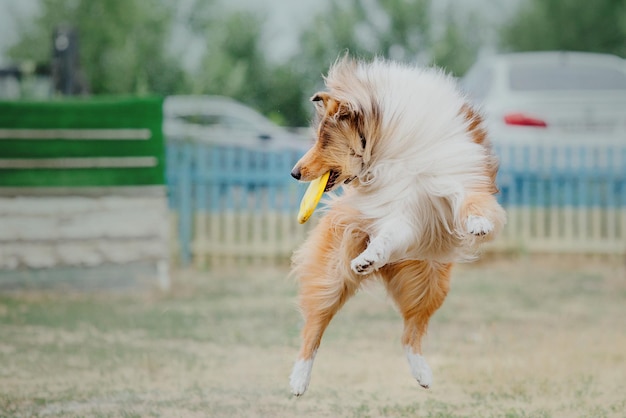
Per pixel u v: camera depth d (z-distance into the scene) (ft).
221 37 92.38
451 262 21.22
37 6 91.15
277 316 34.60
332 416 21.76
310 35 91.40
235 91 84.94
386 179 19.84
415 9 92.94
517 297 38.81
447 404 22.74
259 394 23.79
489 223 18.79
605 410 22.15
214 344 29.91
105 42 85.10
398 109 19.81
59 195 38.58
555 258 48.16
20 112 38.34
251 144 61.98
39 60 87.86
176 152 46.80
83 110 38.63
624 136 49.70
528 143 49.24
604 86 53.11
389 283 21.95
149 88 84.58
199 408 22.43
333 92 20.03
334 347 29.43
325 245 21.24
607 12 105.70
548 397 23.39
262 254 47.03
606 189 48.03
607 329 32.17
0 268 38.27
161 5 93.56
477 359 27.61
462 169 19.77
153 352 28.63
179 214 46.75
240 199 47.03
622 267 46.75
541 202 48.21
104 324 32.94
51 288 40.06
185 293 39.40
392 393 23.91
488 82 54.49
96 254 38.83
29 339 30.53
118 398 23.41
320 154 19.90
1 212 38.27
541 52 105.70
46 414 21.88
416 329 22.06
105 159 38.86
